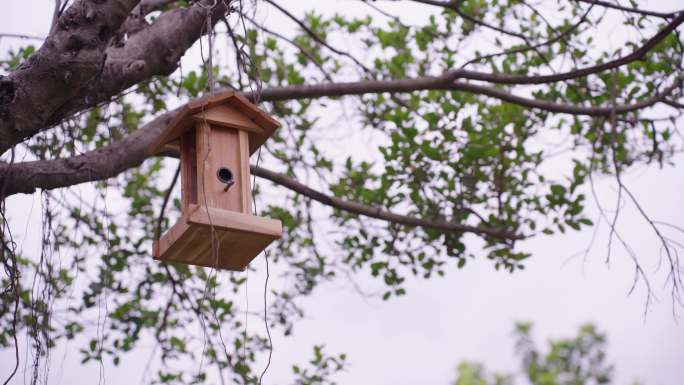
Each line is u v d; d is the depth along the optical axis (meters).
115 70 5.07
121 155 5.81
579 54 7.71
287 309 7.81
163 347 7.47
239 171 4.80
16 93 4.56
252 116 4.91
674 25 5.90
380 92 6.94
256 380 7.06
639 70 7.68
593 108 7.05
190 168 4.92
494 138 7.78
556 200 7.73
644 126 7.78
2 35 5.04
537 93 7.91
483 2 7.82
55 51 4.57
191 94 7.56
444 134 7.61
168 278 7.79
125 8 4.64
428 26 7.87
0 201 4.73
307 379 7.54
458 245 7.84
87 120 7.21
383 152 7.60
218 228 4.45
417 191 7.69
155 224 7.95
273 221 4.60
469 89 7.01
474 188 7.61
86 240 7.30
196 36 5.38
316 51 8.13
